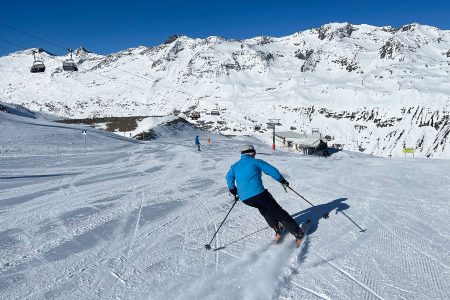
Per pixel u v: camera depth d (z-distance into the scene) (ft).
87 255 16.46
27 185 37.65
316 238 17.84
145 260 15.70
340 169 45.09
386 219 20.97
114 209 25.29
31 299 12.51
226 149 110.73
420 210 22.86
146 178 41.45
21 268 15.11
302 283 13.03
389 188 30.68
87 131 123.54
